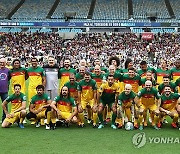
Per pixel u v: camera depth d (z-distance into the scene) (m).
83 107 11.89
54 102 11.28
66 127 11.41
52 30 51.56
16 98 11.52
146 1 56.72
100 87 11.63
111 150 8.63
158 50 44.59
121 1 57.22
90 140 9.64
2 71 12.16
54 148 8.80
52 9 55.62
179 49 44.97
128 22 49.72
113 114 11.42
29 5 56.69
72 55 42.81
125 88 11.33
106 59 39.84
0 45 47.22
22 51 44.12
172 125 11.43
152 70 13.85
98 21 50.97
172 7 54.75
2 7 55.62
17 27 52.09
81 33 50.06
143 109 11.27
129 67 12.43
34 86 12.44
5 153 8.35
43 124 11.64
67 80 12.77
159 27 49.62
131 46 46.50
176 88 12.65
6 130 10.93
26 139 9.75
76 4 56.84
